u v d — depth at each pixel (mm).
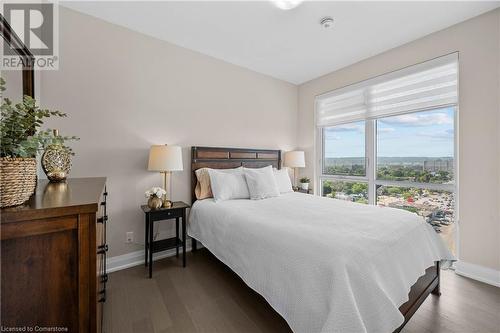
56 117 2061
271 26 2396
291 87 4070
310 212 2020
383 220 1742
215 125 3113
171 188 2738
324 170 3852
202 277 2209
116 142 2359
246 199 2691
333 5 2068
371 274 1176
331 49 2871
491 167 2119
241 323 1588
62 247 829
